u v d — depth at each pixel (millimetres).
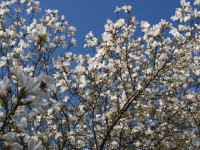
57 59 7125
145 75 7762
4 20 8383
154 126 7539
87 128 7574
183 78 8031
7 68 6844
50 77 2166
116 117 7098
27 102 2080
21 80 2078
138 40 8312
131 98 7582
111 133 7715
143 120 7582
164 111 7672
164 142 7258
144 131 7277
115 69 7777
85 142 7836
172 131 7383
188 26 7562
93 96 6957
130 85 7914
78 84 6988
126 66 7801
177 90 8094
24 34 8578
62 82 6953
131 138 7449
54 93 6992
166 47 7203
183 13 7773
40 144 2133
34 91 2076
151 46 7562
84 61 8969
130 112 7840
